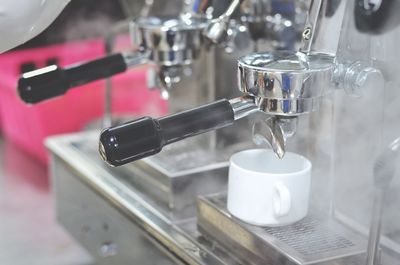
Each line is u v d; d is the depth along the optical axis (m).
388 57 0.71
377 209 0.64
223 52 0.97
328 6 0.67
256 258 0.74
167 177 0.90
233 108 0.67
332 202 0.82
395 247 0.74
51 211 1.43
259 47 0.94
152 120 0.64
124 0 1.20
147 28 0.91
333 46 0.68
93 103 1.58
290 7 0.95
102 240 1.04
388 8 0.66
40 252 1.26
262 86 0.65
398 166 0.71
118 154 0.62
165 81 0.93
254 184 0.75
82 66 0.89
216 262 0.75
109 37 1.19
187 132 0.65
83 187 1.08
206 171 0.92
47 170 1.65
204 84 1.01
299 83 0.64
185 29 0.90
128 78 1.56
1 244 1.28
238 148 0.97
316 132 0.83
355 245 0.72
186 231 0.85
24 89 0.85
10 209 1.44
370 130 0.76
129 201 0.94
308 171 0.77
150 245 0.87
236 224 0.77
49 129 1.58
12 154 1.77
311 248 0.71
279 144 0.68
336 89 0.70
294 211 0.76
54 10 0.66
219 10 0.89
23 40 0.67
